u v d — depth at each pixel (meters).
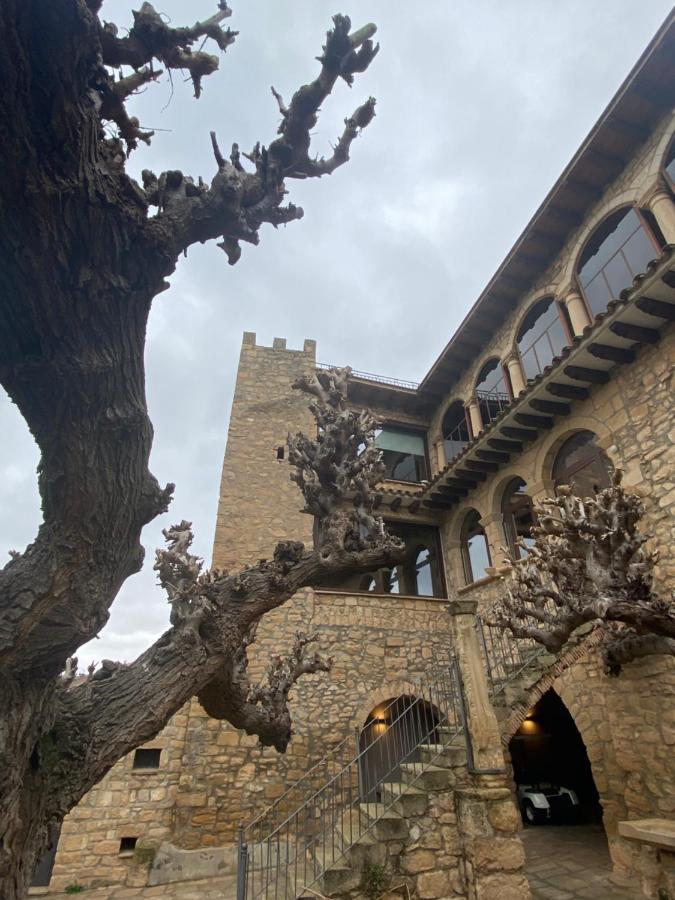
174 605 3.42
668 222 7.91
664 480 7.26
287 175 3.44
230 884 7.88
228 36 2.76
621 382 8.23
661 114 8.41
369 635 10.77
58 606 2.38
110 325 2.40
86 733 2.66
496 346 12.73
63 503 2.45
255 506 12.24
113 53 2.46
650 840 5.46
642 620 5.09
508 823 5.29
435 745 6.71
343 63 2.99
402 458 15.21
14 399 2.52
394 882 5.13
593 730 7.63
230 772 9.04
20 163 1.87
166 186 2.93
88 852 8.29
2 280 2.13
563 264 10.46
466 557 12.66
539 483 9.95
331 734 9.62
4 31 1.60
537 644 7.80
